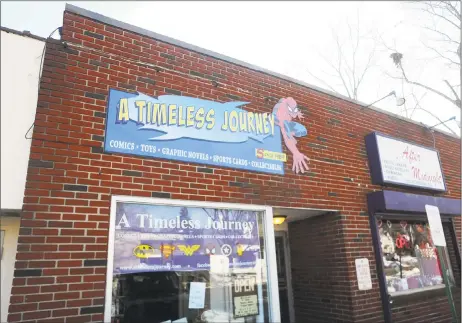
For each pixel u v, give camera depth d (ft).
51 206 13.01
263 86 20.06
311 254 22.48
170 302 14.73
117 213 14.38
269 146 19.10
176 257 15.29
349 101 24.26
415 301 22.75
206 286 15.72
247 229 17.48
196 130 16.96
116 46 15.98
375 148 23.57
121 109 15.30
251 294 16.79
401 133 27.27
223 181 17.03
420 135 28.91
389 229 23.41
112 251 13.65
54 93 14.11
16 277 11.91
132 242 14.42
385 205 21.27
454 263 27.04
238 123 18.38
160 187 15.33
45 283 12.26
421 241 25.30
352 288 19.80
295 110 20.95
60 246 12.80
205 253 16.03
